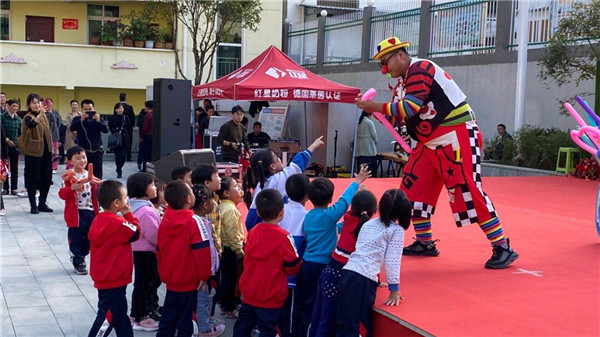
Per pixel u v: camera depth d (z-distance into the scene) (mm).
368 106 4793
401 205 4105
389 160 14789
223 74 21234
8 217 9422
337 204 4543
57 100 21172
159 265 4566
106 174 14812
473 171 4805
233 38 21172
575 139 5504
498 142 13516
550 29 13398
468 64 15047
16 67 19547
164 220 4520
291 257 4242
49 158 9758
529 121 13867
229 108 17281
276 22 21500
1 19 20766
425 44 16219
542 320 3801
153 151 7316
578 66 12109
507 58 14047
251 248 4293
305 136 15992
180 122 7234
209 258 4457
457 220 4910
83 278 6461
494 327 3693
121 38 20750
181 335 4543
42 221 9172
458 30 15398
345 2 22312
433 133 4805
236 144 11422
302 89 11672
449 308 4012
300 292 4617
